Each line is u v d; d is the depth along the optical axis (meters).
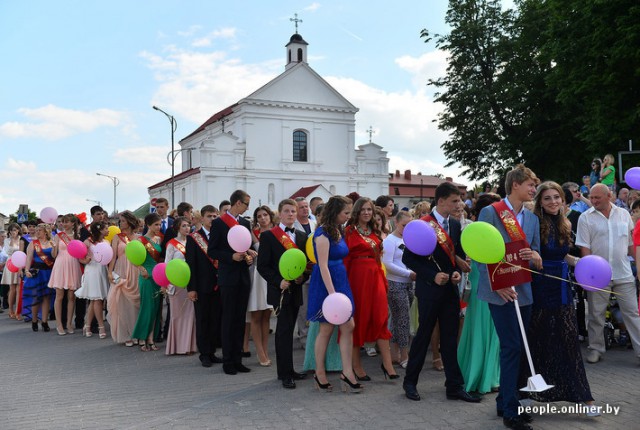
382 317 6.02
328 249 5.62
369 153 48.69
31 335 10.30
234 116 46.66
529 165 28.70
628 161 20.94
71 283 10.31
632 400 5.14
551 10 23.33
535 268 4.82
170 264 7.30
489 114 29.56
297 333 8.71
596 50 21.00
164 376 6.80
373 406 5.21
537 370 4.85
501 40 29.39
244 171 44.47
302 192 45.03
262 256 6.29
